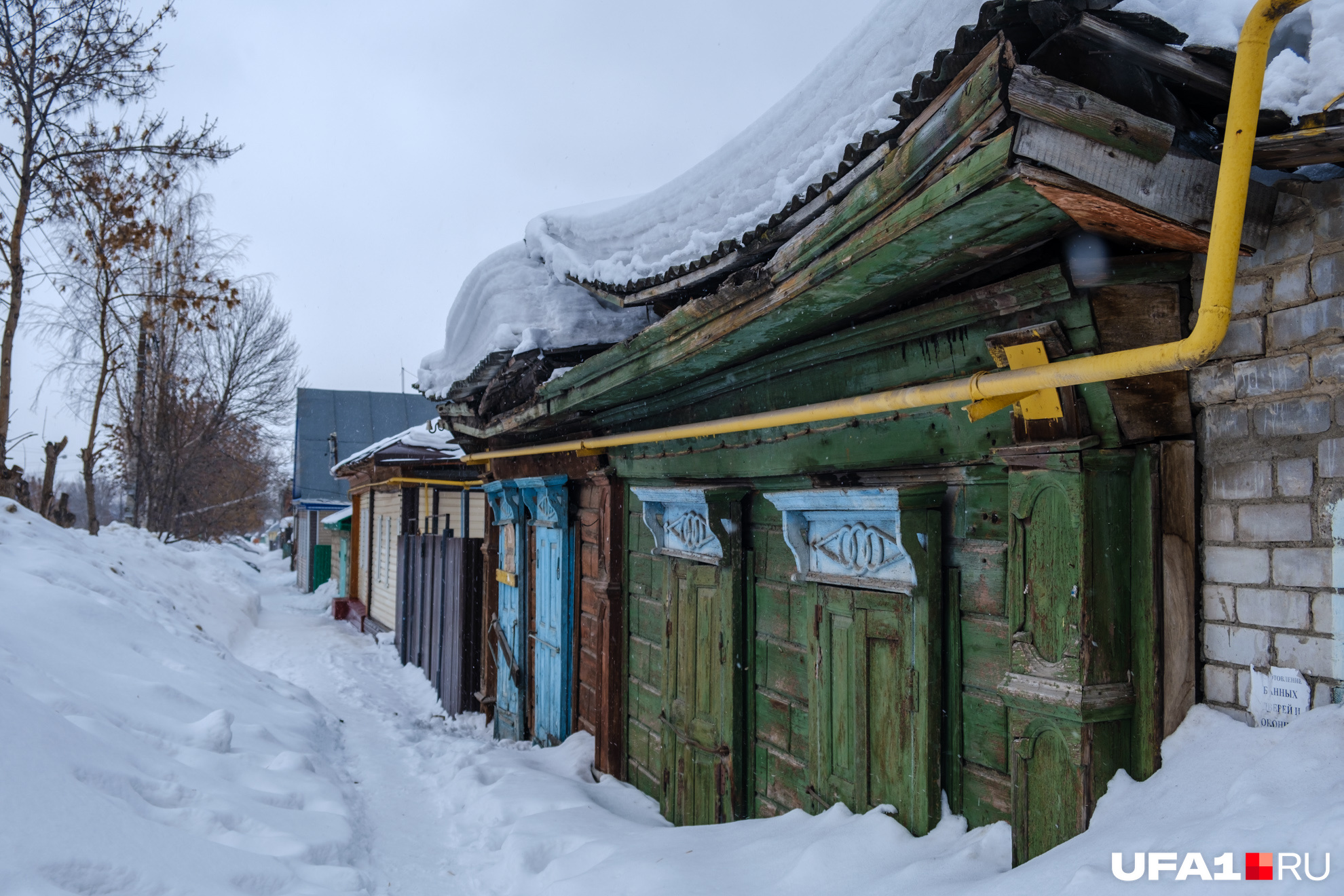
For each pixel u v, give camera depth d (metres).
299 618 19.11
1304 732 1.89
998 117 1.72
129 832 3.08
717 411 4.44
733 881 3.12
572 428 6.40
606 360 4.33
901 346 3.06
